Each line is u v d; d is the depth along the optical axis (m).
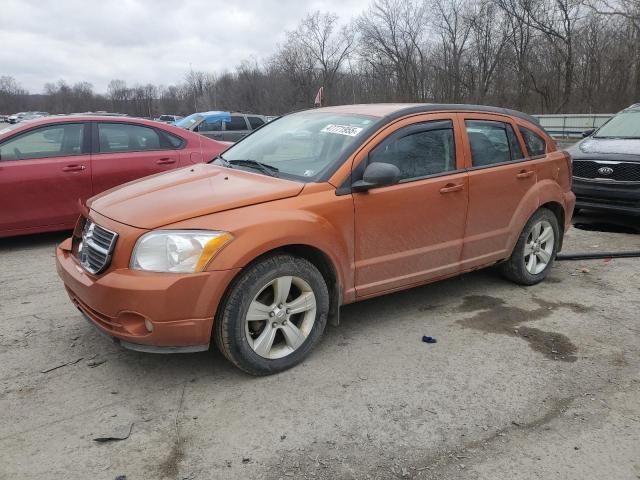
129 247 3.13
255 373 3.43
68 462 2.67
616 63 33.22
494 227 4.64
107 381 3.40
